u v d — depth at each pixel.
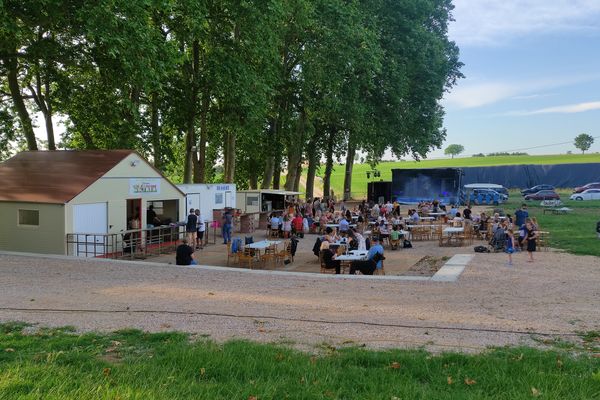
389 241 23.25
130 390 4.91
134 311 9.53
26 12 21.27
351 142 44.00
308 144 47.62
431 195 45.44
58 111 31.00
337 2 34.19
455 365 6.11
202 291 11.74
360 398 5.04
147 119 33.34
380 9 39.97
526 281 13.52
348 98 37.72
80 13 19.77
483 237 26.22
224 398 4.94
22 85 31.44
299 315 9.31
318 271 18.03
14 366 5.77
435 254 21.03
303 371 5.81
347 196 58.69
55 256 17.58
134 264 16.12
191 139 33.50
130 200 23.16
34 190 20.80
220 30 30.42
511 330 8.23
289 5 31.50
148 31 21.95
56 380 5.23
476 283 13.16
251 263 19.36
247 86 29.59
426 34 41.12
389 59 39.31
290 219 28.30
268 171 43.38
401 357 6.38
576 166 67.81
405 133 44.34
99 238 21.09
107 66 23.16
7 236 20.55
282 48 37.28
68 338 7.38
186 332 7.91
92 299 10.66
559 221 31.33
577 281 13.55
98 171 21.56
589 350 7.05
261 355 6.39
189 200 29.34
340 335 7.89
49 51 23.16
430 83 43.62
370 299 10.95
